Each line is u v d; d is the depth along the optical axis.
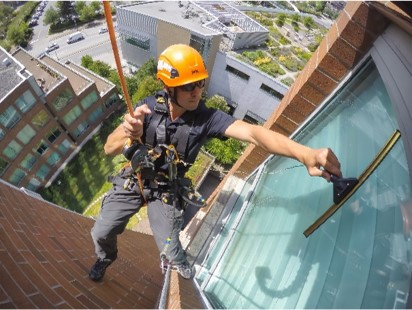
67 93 19.36
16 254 2.14
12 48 43.66
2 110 15.62
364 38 2.48
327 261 2.27
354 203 2.24
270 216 3.56
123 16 25.92
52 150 20.03
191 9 26.05
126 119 1.80
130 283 3.22
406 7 2.02
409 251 1.55
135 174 2.51
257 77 22.95
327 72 2.88
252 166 4.70
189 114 2.14
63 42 42.44
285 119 3.54
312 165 1.66
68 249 3.12
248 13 31.34
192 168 18.78
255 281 3.03
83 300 2.12
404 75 1.75
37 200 4.34
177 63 1.95
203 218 4.82
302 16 33.91
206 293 3.58
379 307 1.61
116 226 2.58
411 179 1.37
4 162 16.91
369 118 2.45
